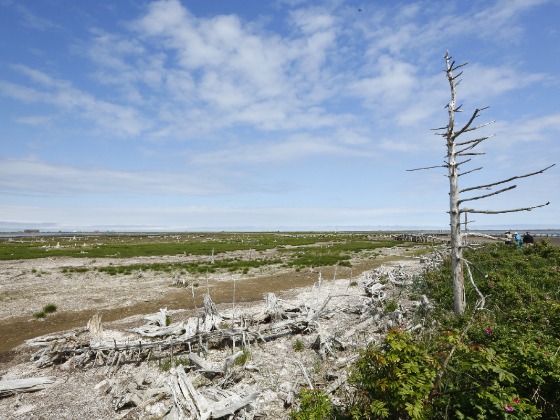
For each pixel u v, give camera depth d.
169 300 21.64
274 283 26.62
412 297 17.92
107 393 9.27
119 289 25.77
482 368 5.03
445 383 5.66
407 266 33.22
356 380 6.87
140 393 8.59
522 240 37.69
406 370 5.29
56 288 26.38
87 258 50.66
